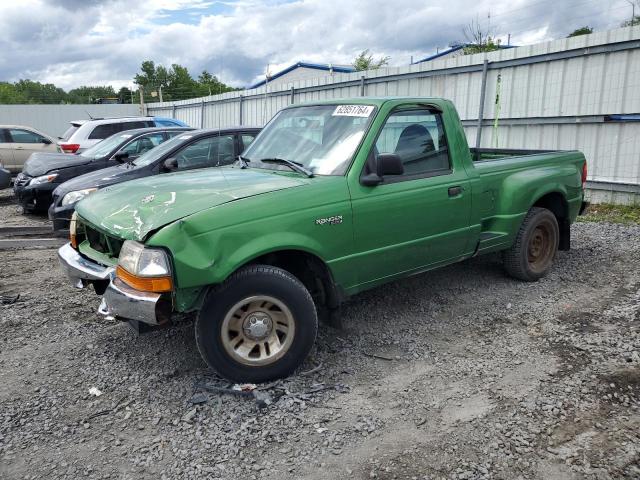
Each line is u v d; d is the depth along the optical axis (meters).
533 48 9.93
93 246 4.09
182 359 3.99
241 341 3.54
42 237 8.30
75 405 3.42
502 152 6.57
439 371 3.77
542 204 5.90
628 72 8.77
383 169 3.85
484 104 10.98
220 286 3.40
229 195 3.55
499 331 4.41
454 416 3.22
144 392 3.55
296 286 3.59
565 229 5.98
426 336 4.35
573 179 5.87
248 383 3.54
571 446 2.91
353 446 2.96
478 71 10.98
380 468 2.78
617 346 4.02
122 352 4.13
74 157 10.24
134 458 2.90
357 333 4.41
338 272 3.88
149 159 7.88
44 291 5.60
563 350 4.01
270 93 16.92
